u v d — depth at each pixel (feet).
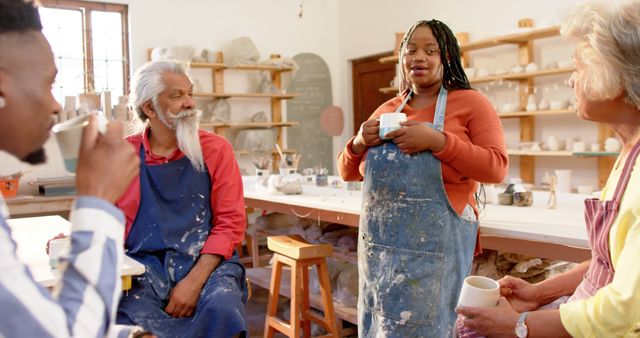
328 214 9.91
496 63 19.47
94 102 16.20
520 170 19.21
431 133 6.18
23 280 2.40
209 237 7.20
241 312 6.55
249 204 12.05
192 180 7.29
